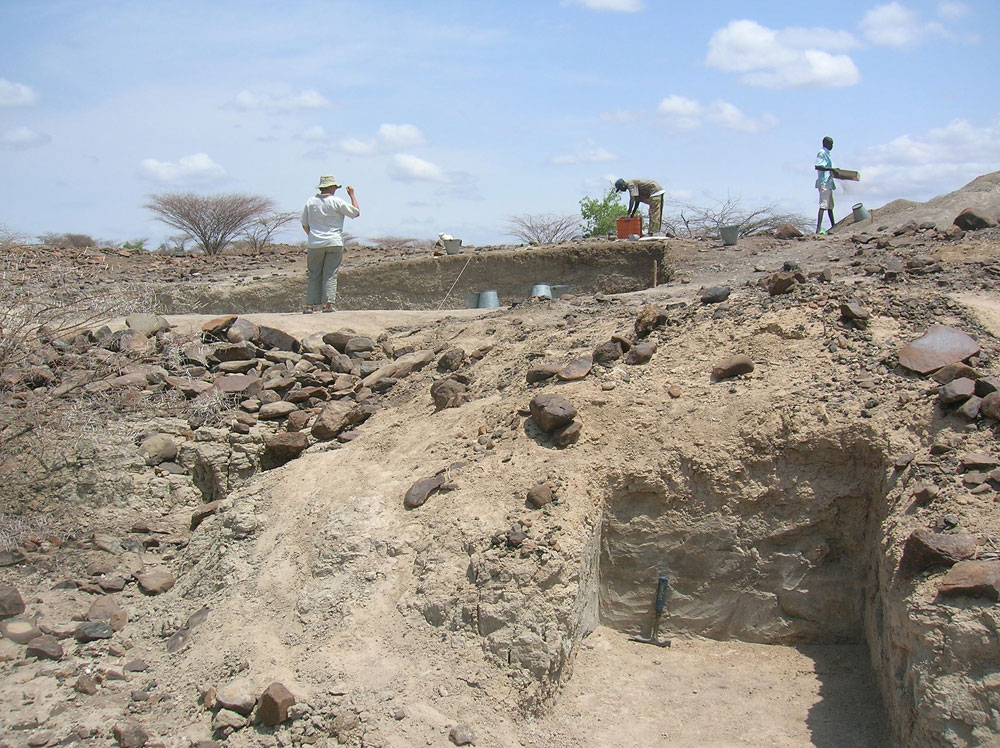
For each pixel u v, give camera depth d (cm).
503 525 486
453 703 422
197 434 696
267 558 527
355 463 593
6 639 495
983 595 374
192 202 2339
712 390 543
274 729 415
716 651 493
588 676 462
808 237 1470
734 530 498
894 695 405
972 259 936
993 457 443
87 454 649
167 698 443
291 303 1492
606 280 1426
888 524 444
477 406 621
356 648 453
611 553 513
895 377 517
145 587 554
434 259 1542
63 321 716
